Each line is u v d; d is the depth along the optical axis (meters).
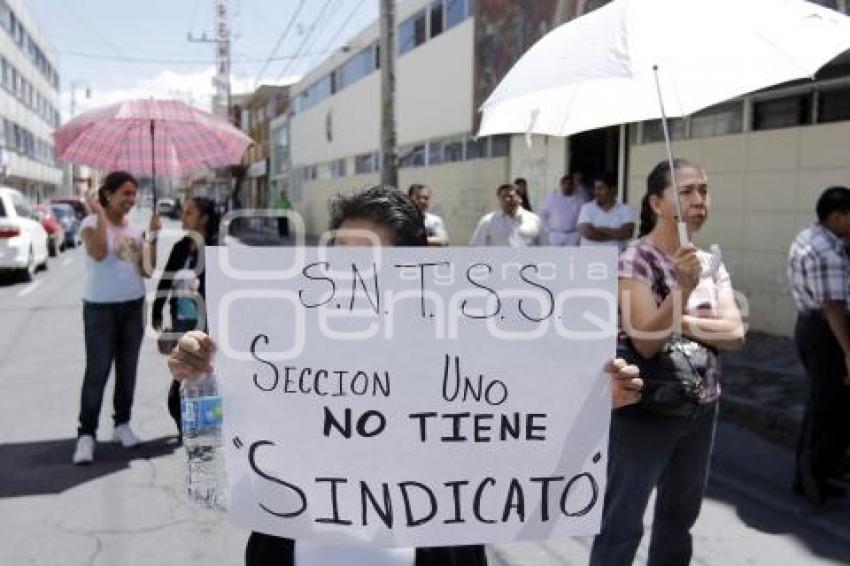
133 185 5.07
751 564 3.73
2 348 8.88
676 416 2.74
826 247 4.08
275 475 1.78
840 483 4.65
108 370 5.10
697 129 9.60
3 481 4.71
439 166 18.62
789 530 4.12
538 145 13.63
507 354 1.82
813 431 4.37
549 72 2.84
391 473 1.79
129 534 4.00
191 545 3.88
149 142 6.22
